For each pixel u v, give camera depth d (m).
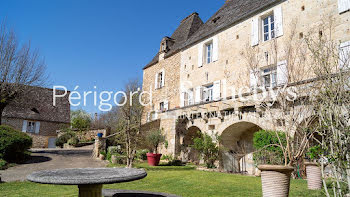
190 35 17.58
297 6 10.03
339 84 3.03
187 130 12.75
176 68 16.50
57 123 24.14
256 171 8.23
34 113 22.86
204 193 5.48
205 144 9.95
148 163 11.04
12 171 8.74
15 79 13.48
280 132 7.35
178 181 6.95
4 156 10.33
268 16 11.44
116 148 12.21
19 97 14.38
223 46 13.18
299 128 4.75
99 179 2.92
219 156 10.17
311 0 9.61
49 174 3.32
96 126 29.08
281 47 10.12
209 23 16.09
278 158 7.20
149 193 4.55
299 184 6.23
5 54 13.12
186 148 12.59
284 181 3.73
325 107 3.07
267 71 10.38
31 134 22.19
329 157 2.82
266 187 3.81
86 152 15.84
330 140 2.83
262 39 11.39
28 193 5.60
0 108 13.74
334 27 8.74
